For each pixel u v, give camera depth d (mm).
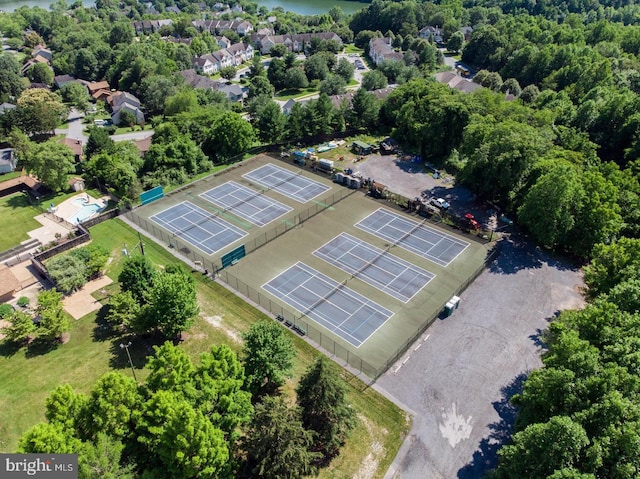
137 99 128250
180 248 63125
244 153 90438
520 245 63406
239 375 37312
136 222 69250
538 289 55312
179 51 151250
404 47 172375
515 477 30000
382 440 38562
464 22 193125
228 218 70000
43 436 27859
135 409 32938
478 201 73500
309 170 84375
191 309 46594
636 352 33000
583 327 38594
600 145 79500
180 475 30828
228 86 134000
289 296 54750
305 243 64250
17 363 45906
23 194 79625
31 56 169625
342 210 71938
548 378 32750
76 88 129125
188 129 89250
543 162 62500
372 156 89312
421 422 40031
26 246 64312
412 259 61031
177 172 79875
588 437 29812
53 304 47719
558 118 85062
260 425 33312
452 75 130250
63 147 78500
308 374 36031
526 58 128625
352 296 54750
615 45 124688
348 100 102375
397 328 50188
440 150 85500
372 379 43969
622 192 60562
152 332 49250
